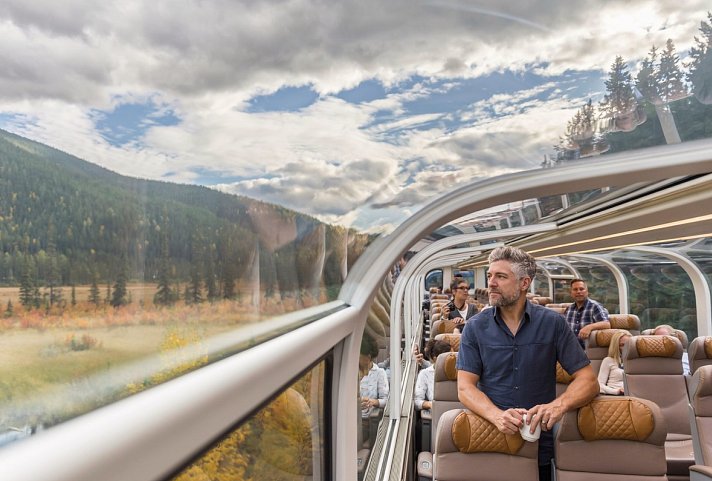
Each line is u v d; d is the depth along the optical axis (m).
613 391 6.19
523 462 2.75
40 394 0.48
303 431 1.64
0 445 0.42
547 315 3.19
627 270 11.79
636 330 8.67
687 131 2.17
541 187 2.36
